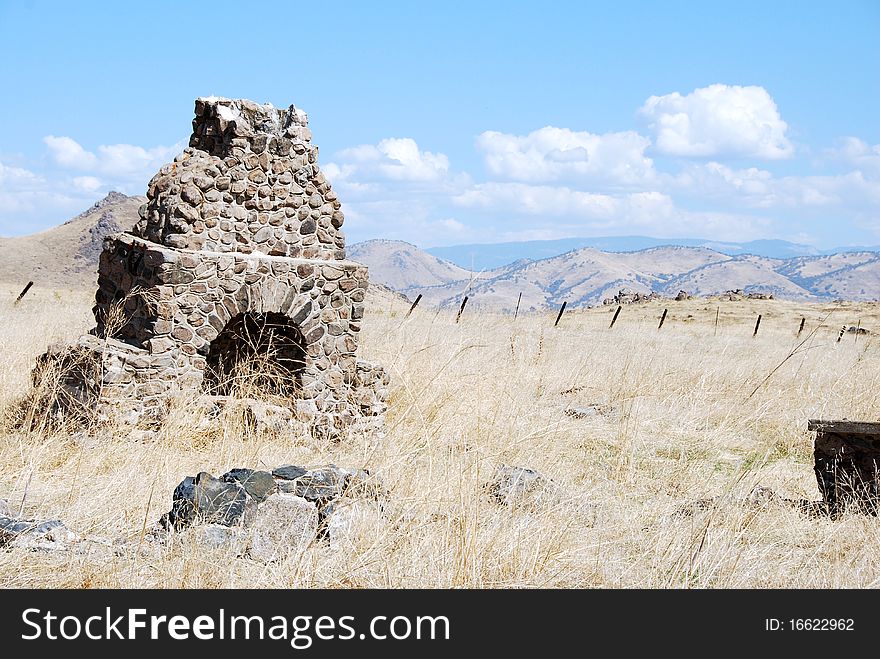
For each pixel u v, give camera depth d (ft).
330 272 38.45
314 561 21.59
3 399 36.37
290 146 38.55
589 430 38.50
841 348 75.97
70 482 27.43
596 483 31.04
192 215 36.09
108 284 39.09
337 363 38.78
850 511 28.48
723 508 26.40
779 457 38.60
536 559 21.79
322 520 23.99
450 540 22.20
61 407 34.47
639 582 22.04
